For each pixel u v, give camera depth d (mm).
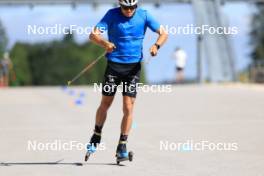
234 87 67750
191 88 66250
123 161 20844
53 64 132875
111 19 20203
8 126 32344
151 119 34438
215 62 85500
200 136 26828
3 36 120812
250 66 83375
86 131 29656
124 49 20188
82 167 19875
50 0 75625
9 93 61781
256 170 18938
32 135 28266
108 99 20484
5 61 83875
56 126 32000
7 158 21812
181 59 77688
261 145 24016
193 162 20516
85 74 130500
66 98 52781
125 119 20219
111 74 20344
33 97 54938
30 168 19781
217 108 40531
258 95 52344
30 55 133750
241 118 34094
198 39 83062
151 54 20250
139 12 20328
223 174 18391
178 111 39094
